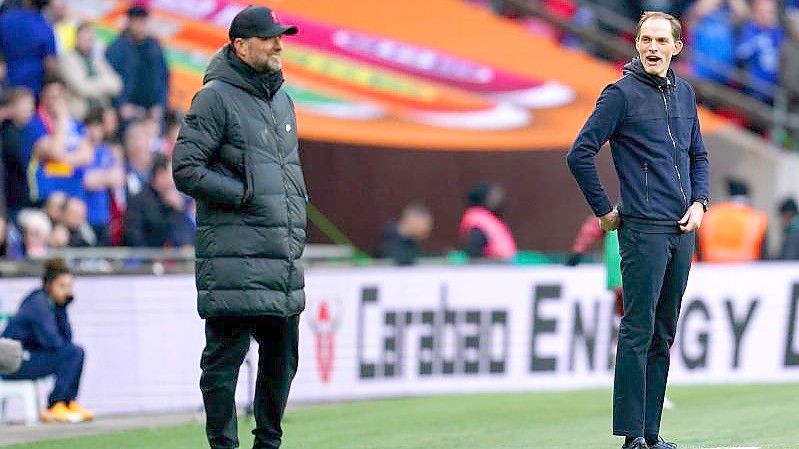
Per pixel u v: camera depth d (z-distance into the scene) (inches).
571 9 2760.8
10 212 2017.7
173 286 1958.7
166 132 2194.9
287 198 1079.6
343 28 2493.8
